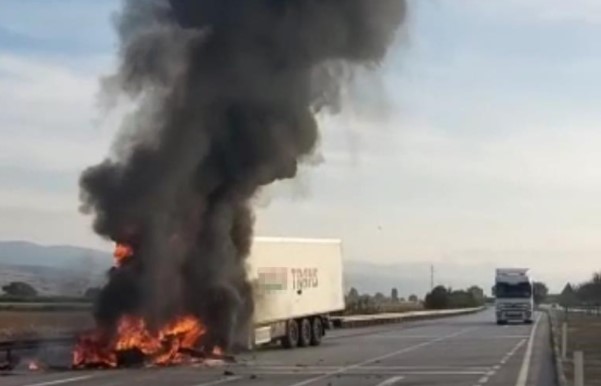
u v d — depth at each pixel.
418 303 140.75
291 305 40.38
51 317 52.38
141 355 31.34
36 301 69.69
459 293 155.88
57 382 24.47
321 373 27.19
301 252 41.72
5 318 52.88
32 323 46.06
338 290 45.28
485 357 34.41
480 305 166.12
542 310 135.62
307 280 42.12
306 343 42.16
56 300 51.81
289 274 40.44
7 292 75.56
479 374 26.83
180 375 26.64
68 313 38.31
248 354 36.28
